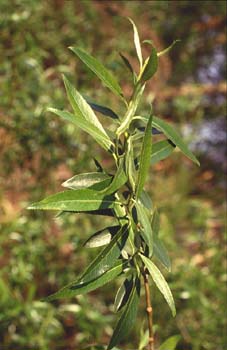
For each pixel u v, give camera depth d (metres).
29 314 2.70
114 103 3.32
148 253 0.93
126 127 0.92
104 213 0.93
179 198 3.65
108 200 0.89
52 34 3.45
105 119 3.13
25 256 2.91
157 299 2.98
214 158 4.48
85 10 3.63
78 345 2.88
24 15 3.30
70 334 2.93
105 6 3.76
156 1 4.41
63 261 2.99
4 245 2.87
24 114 3.10
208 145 4.52
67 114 0.90
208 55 4.90
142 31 3.98
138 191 0.89
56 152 3.13
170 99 4.18
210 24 4.89
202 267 3.32
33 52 3.25
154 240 1.00
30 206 0.84
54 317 2.91
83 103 0.94
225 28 4.92
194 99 4.33
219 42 4.91
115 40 3.70
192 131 4.32
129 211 0.91
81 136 3.17
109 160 3.23
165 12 4.59
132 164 0.91
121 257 0.94
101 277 0.90
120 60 3.54
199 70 4.85
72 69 3.35
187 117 4.41
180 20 4.75
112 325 3.00
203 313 3.07
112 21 3.76
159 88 4.04
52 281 2.96
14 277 2.84
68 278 2.97
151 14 4.40
